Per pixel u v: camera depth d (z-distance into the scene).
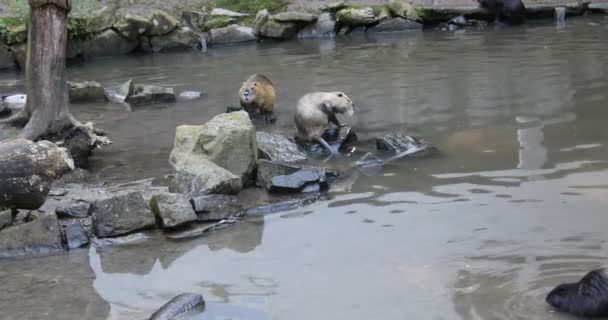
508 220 5.46
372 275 4.73
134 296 4.70
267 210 6.09
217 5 16.20
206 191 6.18
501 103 8.95
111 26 14.61
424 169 6.83
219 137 6.73
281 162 7.22
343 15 15.41
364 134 8.08
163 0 16.23
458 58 11.91
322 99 7.77
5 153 5.67
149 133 8.61
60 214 6.00
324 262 4.99
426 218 5.63
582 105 8.64
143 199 5.93
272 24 15.27
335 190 6.46
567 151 7.01
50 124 7.75
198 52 14.55
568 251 4.87
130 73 12.55
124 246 5.56
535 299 4.25
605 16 15.72
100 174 7.18
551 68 10.71
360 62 12.09
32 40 7.67
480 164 6.83
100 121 9.29
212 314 4.33
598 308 3.95
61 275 5.08
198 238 5.62
